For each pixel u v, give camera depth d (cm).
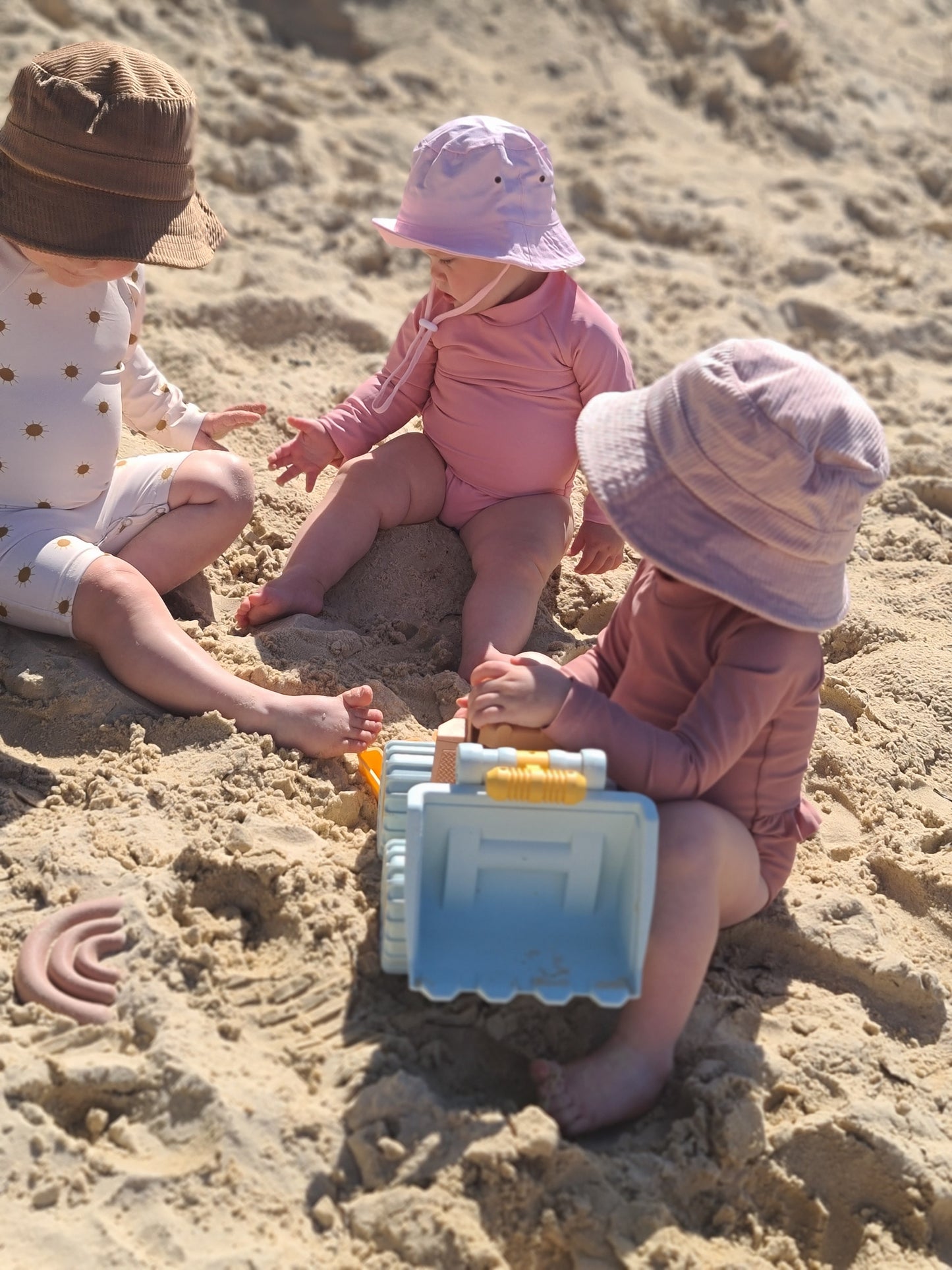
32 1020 124
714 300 283
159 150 152
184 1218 112
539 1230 114
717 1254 117
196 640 168
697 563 125
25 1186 113
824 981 141
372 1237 112
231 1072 121
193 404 205
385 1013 129
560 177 322
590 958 125
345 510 183
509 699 125
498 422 183
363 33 360
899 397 262
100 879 135
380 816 140
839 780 165
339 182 299
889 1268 120
